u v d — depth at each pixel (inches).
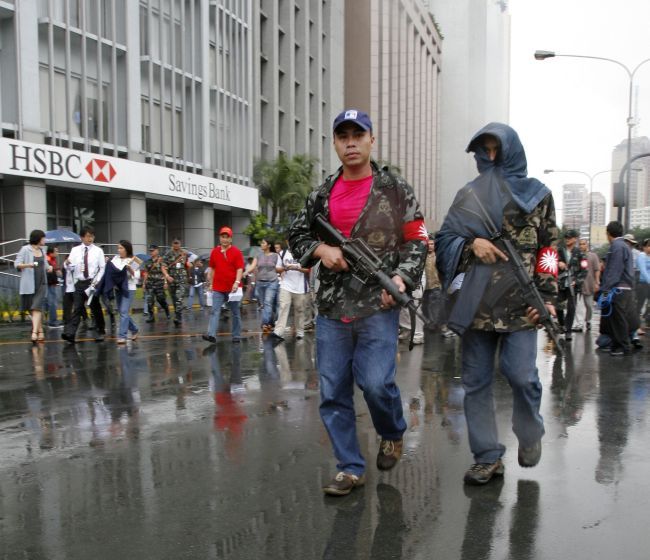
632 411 225.8
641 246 553.3
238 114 1257.4
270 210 1389.0
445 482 155.6
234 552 121.5
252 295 893.2
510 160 151.7
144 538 128.1
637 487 150.8
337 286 148.2
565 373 305.3
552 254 150.6
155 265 621.9
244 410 232.1
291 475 162.2
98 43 887.7
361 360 147.2
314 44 1694.1
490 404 157.2
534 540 123.9
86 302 498.6
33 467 171.8
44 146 780.0
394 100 2287.2
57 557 120.9
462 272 156.5
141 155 971.3
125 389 272.7
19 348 411.8
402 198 148.2
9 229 775.1
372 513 137.8
